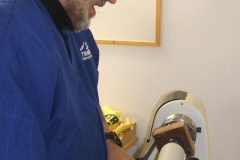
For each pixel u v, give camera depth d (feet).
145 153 3.33
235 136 5.69
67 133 2.69
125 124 6.03
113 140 3.83
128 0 5.71
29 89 2.29
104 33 6.06
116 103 6.40
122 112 6.41
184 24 5.51
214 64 5.52
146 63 5.96
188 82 5.77
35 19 2.45
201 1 5.31
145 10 5.64
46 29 2.50
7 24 2.22
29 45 2.25
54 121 2.56
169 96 3.98
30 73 2.27
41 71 2.30
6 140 1.98
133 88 6.20
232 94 5.53
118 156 3.52
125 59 6.08
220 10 5.25
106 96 6.44
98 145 3.21
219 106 5.66
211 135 5.82
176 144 2.98
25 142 2.04
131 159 3.54
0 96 2.02
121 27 5.90
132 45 5.94
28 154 2.05
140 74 6.07
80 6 2.87
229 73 5.47
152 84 6.03
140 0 5.62
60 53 2.82
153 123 3.74
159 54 5.82
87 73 3.58
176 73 5.81
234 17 5.21
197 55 5.58
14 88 2.09
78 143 2.85
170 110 3.67
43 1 2.77
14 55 2.17
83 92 3.08
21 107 2.08
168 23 5.60
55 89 2.53
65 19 2.89
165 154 2.80
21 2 2.44
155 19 5.59
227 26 5.28
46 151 2.56
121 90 6.29
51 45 2.48
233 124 5.65
